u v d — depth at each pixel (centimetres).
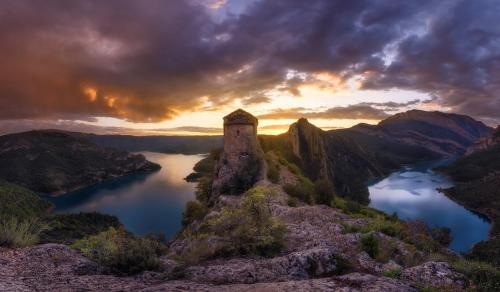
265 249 1523
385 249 1548
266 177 6212
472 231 13688
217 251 1512
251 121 6562
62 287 868
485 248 7219
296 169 8031
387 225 2288
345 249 1516
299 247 1560
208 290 828
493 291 1016
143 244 1235
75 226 10150
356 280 849
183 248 1889
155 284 968
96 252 1289
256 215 1683
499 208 16038
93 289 871
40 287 857
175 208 17412
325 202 4706
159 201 19575
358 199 16050
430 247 2053
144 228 13688
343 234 1850
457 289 984
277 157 8612
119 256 1138
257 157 6384
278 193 3962
